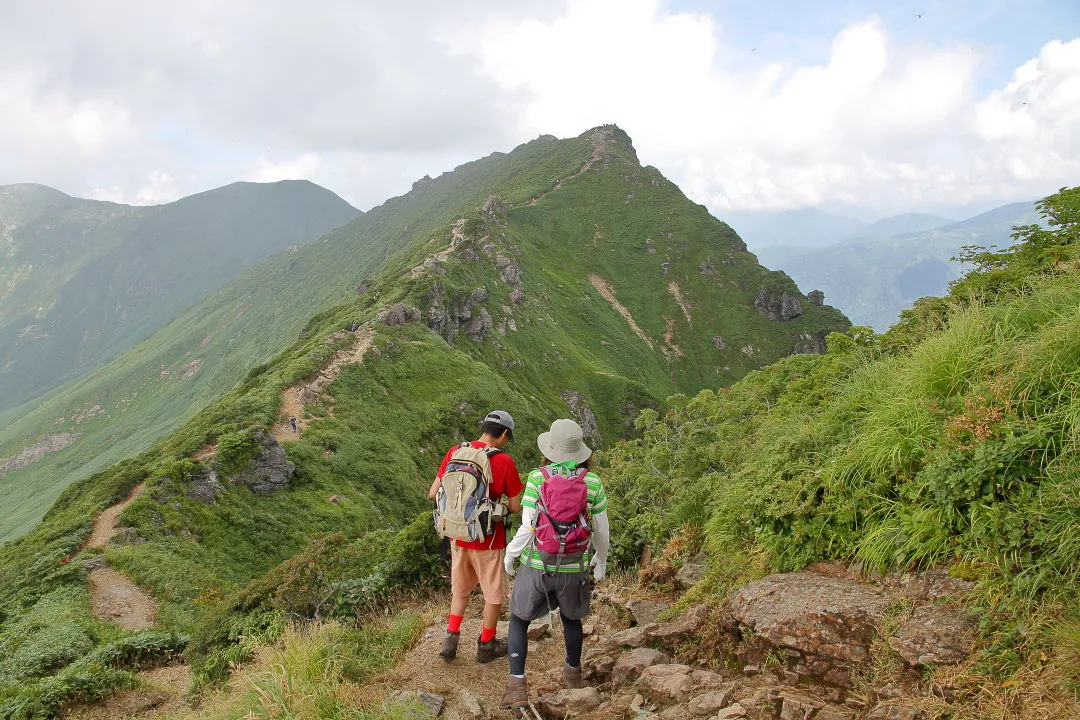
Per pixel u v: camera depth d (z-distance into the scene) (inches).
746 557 191.2
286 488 1675.7
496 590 182.9
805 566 170.4
